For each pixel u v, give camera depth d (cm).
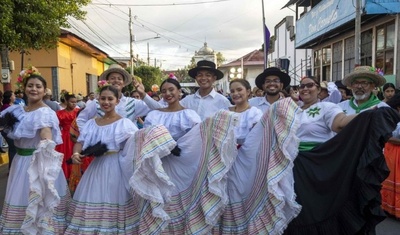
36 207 354
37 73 410
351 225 347
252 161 380
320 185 359
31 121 387
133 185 353
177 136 417
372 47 1230
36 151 355
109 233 375
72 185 528
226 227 377
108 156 393
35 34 1030
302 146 396
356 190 348
